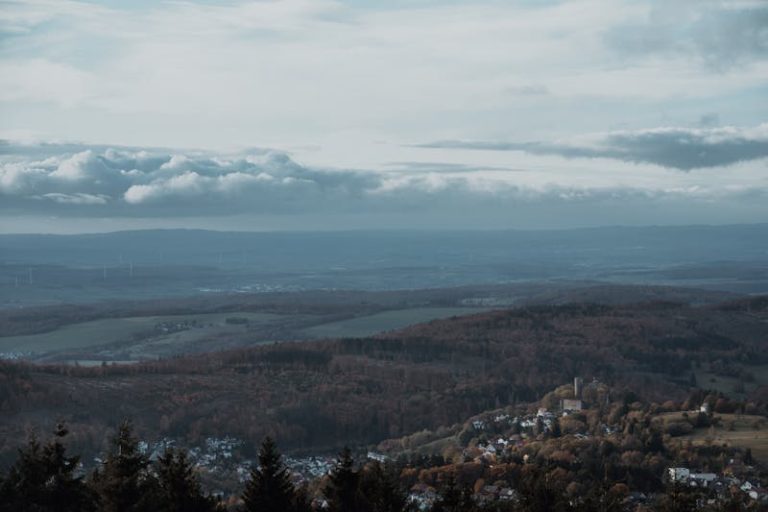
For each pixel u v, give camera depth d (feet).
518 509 336.90
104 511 258.16
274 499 273.95
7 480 259.60
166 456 275.59
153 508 259.60
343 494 283.79
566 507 342.44
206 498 269.85
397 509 284.82
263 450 280.72
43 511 256.32
